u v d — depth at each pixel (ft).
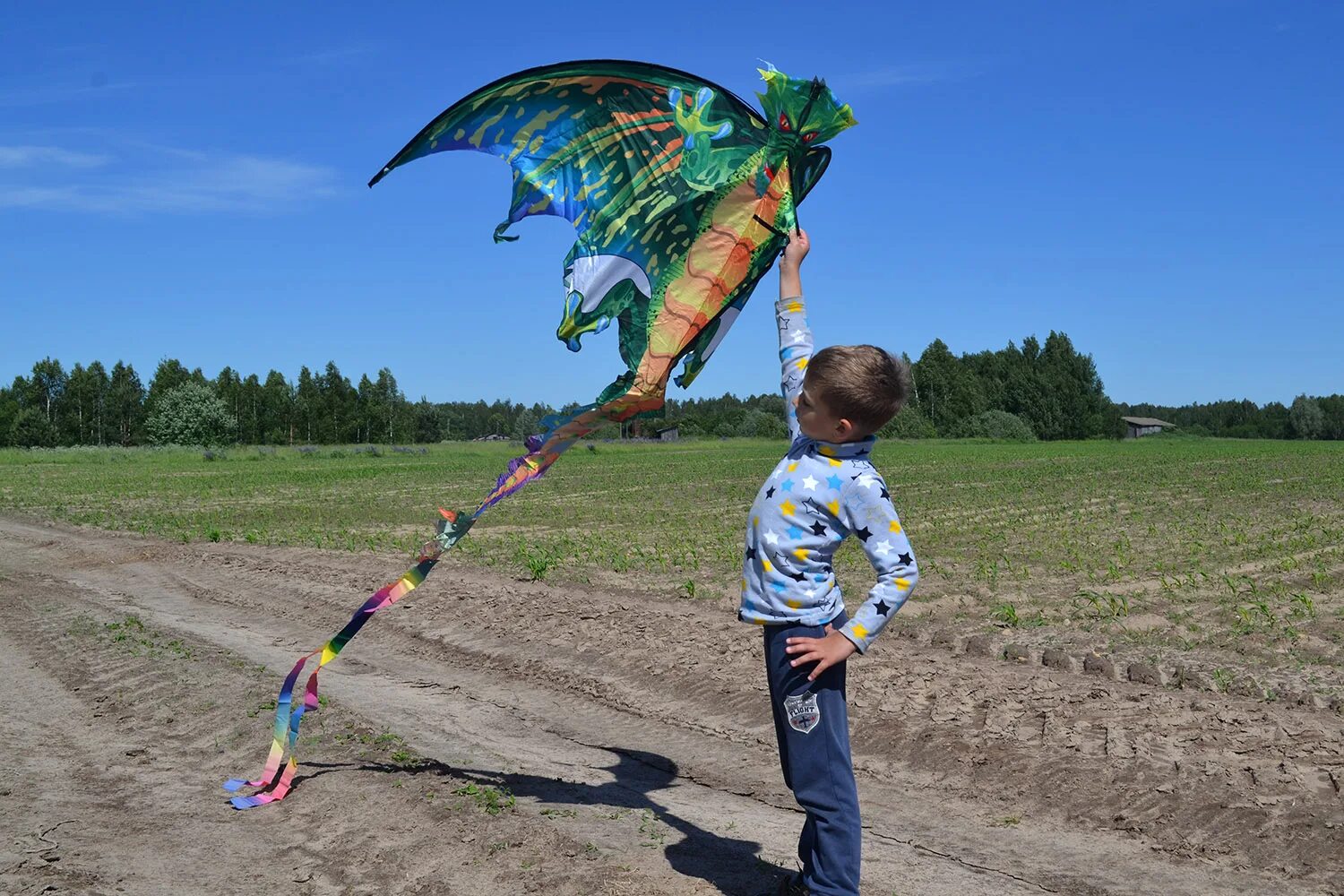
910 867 14.16
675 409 310.45
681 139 13.03
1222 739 18.17
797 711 10.53
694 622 30.01
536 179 13.43
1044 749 18.60
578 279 13.56
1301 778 16.25
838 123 12.49
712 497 85.51
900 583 10.17
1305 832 14.65
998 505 72.23
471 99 12.73
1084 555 45.65
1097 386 362.53
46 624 32.19
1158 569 40.93
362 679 26.08
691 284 13.26
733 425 328.29
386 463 176.96
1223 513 63.26
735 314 13.53
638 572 42.57
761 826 15.49
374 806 15.35
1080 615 31.45
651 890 12.54
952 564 43.42
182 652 26.68
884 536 10.24
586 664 27.09
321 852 13.96
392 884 12.84
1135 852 14.71
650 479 110.52
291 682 16.14
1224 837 14.87
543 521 66.54
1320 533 51.21
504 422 476.54
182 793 16.46
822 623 10.52
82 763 18.15
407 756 18.21
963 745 19.11
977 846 15.06
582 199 13.44
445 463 171.32
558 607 33.14
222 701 21.67
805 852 10.99
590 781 17.84
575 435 13.96
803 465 10.55
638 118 13.12
